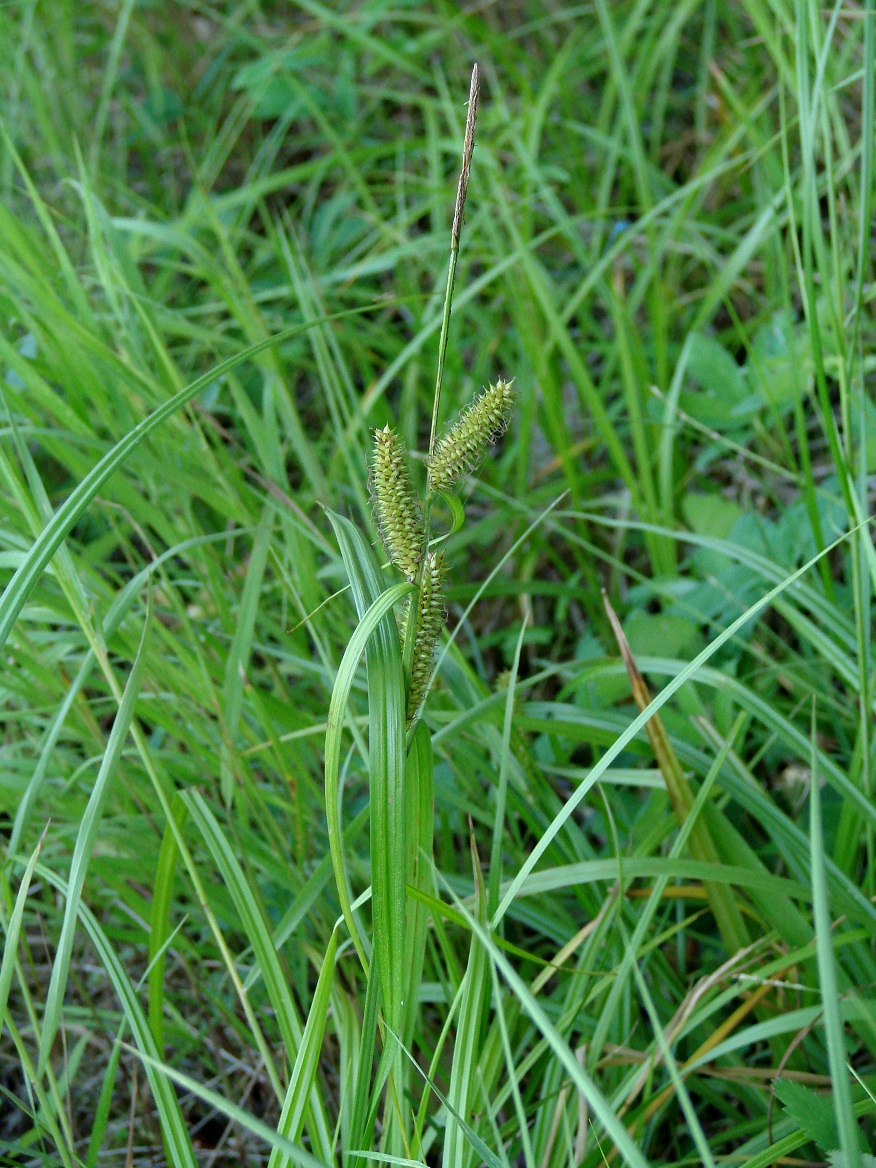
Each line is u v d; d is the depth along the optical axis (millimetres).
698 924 728
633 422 898
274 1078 548
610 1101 566
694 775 678
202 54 1609
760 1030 545
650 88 1407
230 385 784
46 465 1079
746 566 831
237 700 651
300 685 859
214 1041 695
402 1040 503
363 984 692
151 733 894
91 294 1028
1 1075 745
